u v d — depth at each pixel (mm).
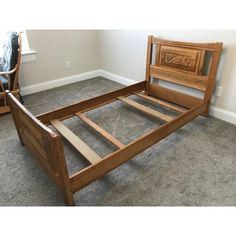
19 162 1792
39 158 1571
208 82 2213
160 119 2357
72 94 3072
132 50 3010
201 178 1619
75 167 1733
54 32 3039
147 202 1447
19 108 1517
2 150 1929
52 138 1119
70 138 1790
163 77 2607
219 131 2152
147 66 2732
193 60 2260
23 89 3014
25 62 2916
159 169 1705
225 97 2254
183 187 1549
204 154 1852
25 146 1915
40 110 2633
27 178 1639
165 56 2502
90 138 2070
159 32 2564
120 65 3314
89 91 3166
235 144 1967
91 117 2420
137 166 1734
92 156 1582
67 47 3246
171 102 2680
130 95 2686
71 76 3469
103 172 1459
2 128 2252
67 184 1277
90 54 3547
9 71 2385
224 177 1626
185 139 2037
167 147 1936
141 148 1656
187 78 2375
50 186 1569
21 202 1456
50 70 3211
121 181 1603
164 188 1543
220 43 2004
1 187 1563
